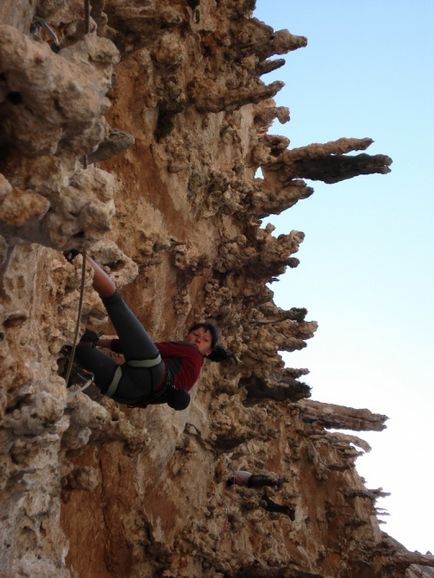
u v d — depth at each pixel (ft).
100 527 35.60
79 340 24.20
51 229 14.78
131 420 37.01
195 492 43.96
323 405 76.13
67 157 14.90
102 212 14.79
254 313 50.26
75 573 33.40
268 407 65.92
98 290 21.50
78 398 25.84
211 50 41.19
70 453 30.22
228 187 43.01
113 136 17.84
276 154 49.34
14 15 16.20
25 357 18.22
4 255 16.17
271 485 51.39
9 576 23.44
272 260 45.93
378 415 75.77
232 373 48.11
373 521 87.40
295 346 53.42
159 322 39.60
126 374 22.97
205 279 44.88
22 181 14.61
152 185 37.11
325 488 78.69
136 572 37.11
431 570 106.01
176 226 39.68
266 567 47.67
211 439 45.50
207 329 25.99
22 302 18.65
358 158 46.06
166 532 40.81
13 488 19.38
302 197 47.11
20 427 17.66
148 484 39.09
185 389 24.72
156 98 36.17
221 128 44.24
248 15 41.91
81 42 16.48
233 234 45.73
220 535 47.14
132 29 26.53
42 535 27.73
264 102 50.47
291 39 43.04
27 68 13.23
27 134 14.23
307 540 73.82
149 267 36.55
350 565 80.43
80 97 13.83
